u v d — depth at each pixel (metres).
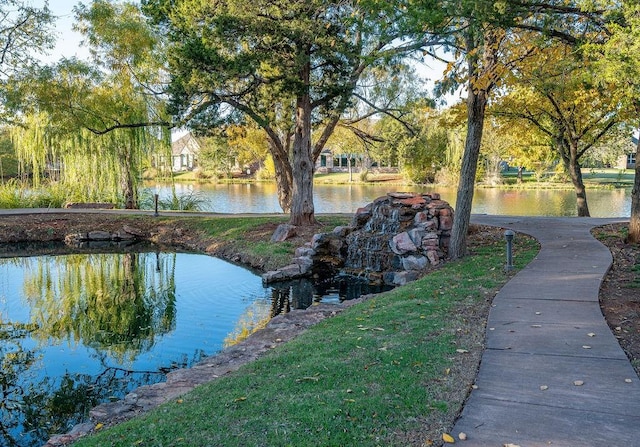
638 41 7.09
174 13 15.54
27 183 31.86
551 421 3.97
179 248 20.16
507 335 6.06
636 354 5.37
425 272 12.03
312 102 18.45
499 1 7.93
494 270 9.96
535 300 7.50
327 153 75.44
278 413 4.21
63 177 30.95
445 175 50.47
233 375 5.53
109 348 9.27
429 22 8.11
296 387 4.77
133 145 27.06
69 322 11.02
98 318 11.29
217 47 15.40
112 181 27.94
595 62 8.28
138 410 5.43
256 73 17.27
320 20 15.53
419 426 3.95
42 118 27.52
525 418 4.03
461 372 5.00
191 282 14.41
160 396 5.78
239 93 16.67
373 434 3.84
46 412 6.74
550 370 4.97
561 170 43.75
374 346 5.93
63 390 7.41
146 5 16.02
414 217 14.38
